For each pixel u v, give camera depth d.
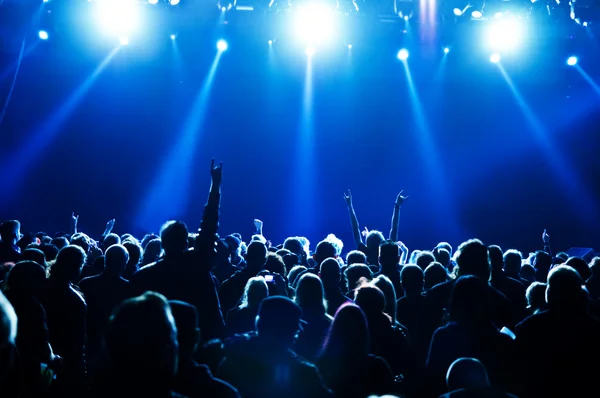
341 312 3.17
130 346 1.95
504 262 5.80
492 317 4.24
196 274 3.82
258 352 2.74
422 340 4.27
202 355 3.18
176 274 3.81
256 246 4.84
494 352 3.33
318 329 3.61
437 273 5.00
